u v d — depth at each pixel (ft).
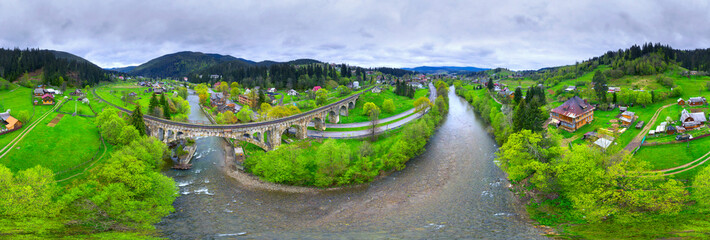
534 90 561.43
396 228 202.08
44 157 291.79
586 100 519.19
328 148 294.05
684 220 158.71
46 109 451.12
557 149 250.78
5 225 154.40
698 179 176.65
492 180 285.23
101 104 539.70
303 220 222.69
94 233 164.66
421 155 360.28
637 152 288.51
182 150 358.43
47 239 142.00
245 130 367.66
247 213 233.96
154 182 234.17
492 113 485.56
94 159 312.29
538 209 219.41
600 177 200.75
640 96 465.06
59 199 197.67
